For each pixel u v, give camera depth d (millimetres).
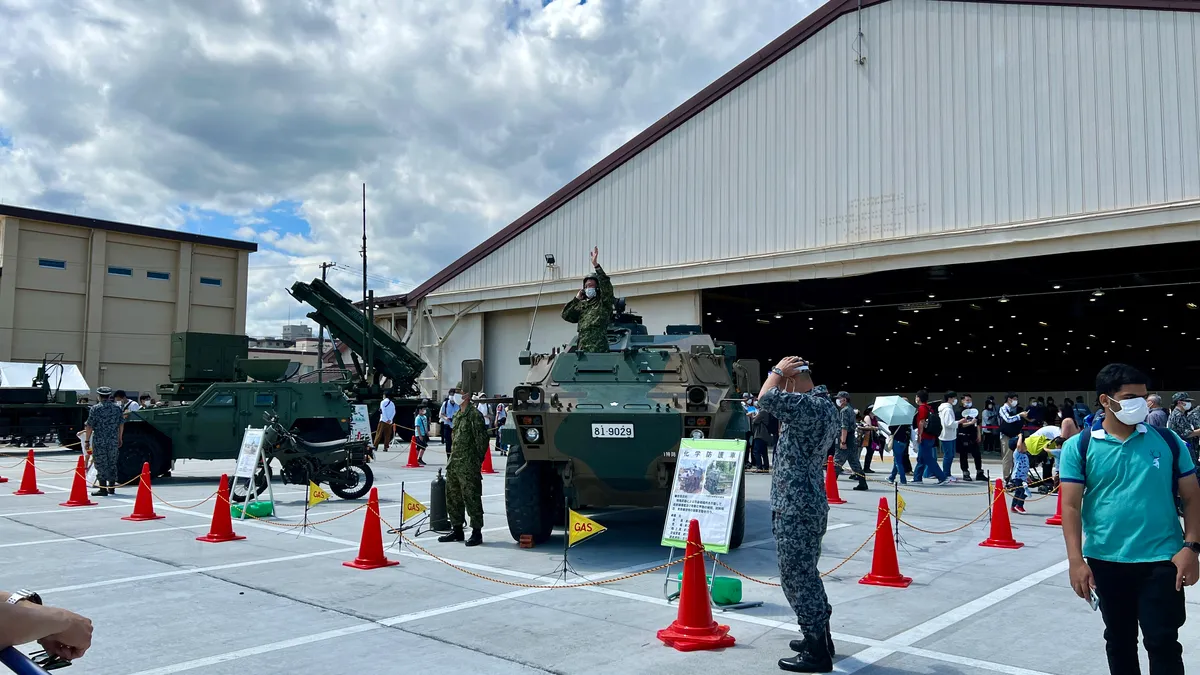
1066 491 4023
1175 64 16859
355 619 6273
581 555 8891
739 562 8648
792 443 5180
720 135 23594
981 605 6758
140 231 39469
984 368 58875
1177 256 22500
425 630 5969
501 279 28984
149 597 6965
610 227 25891
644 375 9531
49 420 25188
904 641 5715
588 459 8680
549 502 9430
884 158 20547
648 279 24547
